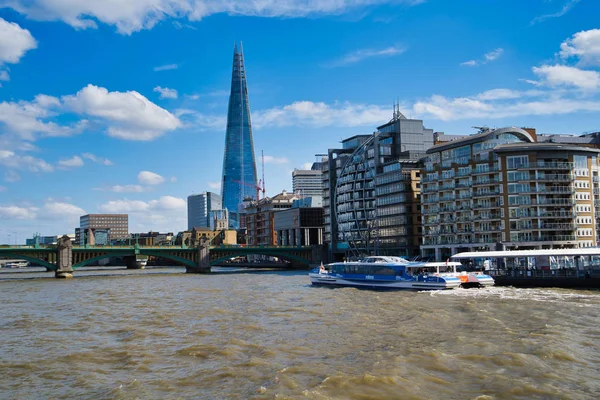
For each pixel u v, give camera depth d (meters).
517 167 136.75
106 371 42.97
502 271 98.06
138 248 181.62
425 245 160.88
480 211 144.25
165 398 35.66
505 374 38.62
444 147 155.62
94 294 106.19
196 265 191.50
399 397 34.34
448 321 59.81
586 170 139.25
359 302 79.88
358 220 198.75
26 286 131.50
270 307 76.69
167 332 58.16
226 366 42.72
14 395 37.38
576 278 89.50
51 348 51.69
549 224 135.00
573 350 44.84
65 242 168.50
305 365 41.97
